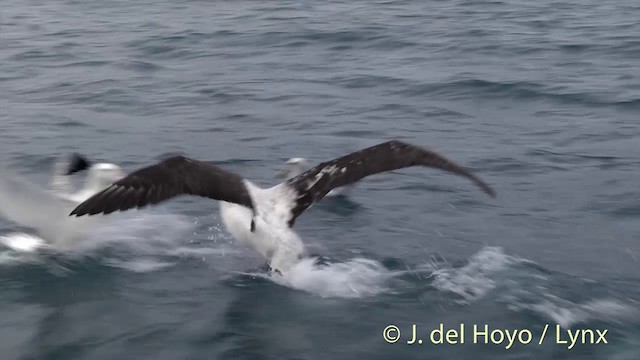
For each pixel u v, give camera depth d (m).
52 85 18.14
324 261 9.71
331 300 8.84
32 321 8.51
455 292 9.01
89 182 10.85
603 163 13.24
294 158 12.72
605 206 11.59
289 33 22.70
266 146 14.28
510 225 10.97
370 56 20.39
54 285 9.27
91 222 10.20
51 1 28.58
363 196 11.95
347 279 9.27
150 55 20.80
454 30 22.77
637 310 8.66
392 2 27.19
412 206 11.59
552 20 23.81
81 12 26.50
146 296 9.01
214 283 9.27
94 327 8.38
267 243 8.92
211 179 8.09
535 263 9.76
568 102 16.50
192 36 22.61
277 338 8.14
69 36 22.83
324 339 8.13
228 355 7.85
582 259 9.91
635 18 23.72
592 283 9.26
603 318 8.50
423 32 22.62
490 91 17.22
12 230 10.68
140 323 8.45
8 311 8.72
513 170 13.01
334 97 17.11
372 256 9.91
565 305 8.74
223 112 16.23
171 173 7.70
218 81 18.42
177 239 10.44
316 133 14.95
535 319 8.45
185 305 8.80
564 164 13.25
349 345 8.02
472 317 8.52
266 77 18.70
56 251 10.05
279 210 8.81
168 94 17.48
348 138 14.68
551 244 10.34
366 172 8.41
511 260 9.84
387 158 8.32
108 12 26.41
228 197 8.27
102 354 7.88
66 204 10.11
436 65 19.28
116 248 10.14
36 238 10.41
